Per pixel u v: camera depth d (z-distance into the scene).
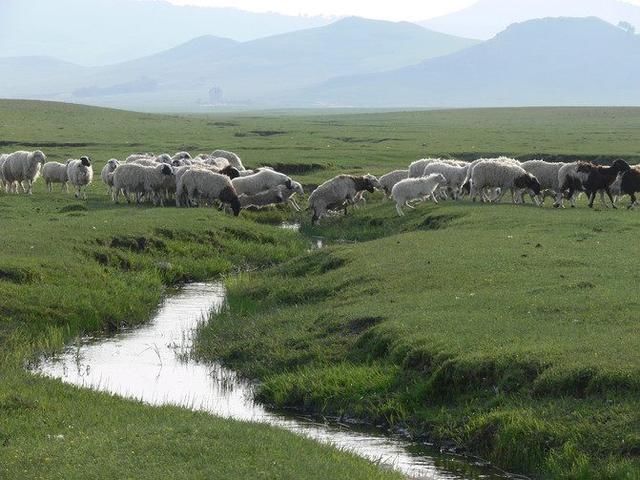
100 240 33.75
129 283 30.14
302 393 19.84
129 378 21.52
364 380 19.59
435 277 25.70
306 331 23.11
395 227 39.62
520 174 40.47
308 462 14.05
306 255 31.92
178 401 19.70
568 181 40.16
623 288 22.83
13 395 17.53
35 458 13.91
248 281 30.05
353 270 27.91
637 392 16.23
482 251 28.75
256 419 18.73
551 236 31.34
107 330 26.08
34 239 32.44
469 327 20.44
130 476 13.00
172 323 26.84
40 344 23.66
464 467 16.11
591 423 15.82
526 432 16.14
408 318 21.61
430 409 18.17
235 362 22.70
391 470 15.24
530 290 23.30
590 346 18.19
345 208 44.00
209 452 14.10
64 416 16.55
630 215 36.34
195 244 36.00
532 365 17.77
